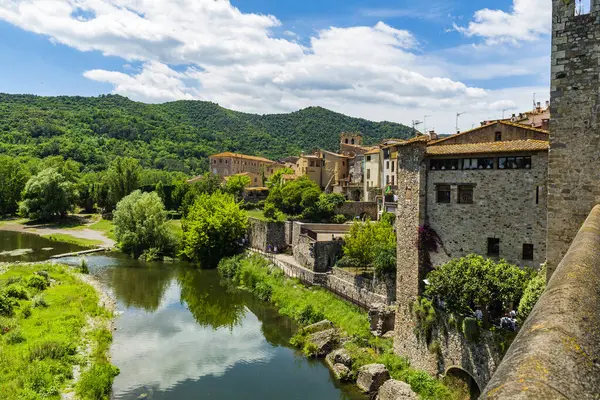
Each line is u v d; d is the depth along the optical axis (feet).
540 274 78.74
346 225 240.12
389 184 261.03
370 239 159.63
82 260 223.92
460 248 104.94
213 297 187.11
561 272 28.22
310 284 181.68
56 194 370.53
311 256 191.52
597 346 18.95
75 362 111.75
